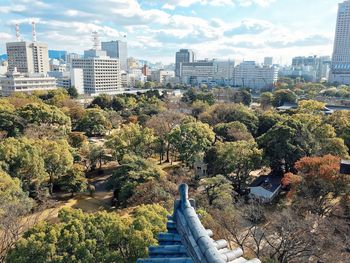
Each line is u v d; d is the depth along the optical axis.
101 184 51.44
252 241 31.39
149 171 42.28
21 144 43.94
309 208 33.75
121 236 24.69
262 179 48.41
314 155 45.53
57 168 45.53
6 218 29.78
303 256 28.34
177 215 8.96
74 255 22.80
